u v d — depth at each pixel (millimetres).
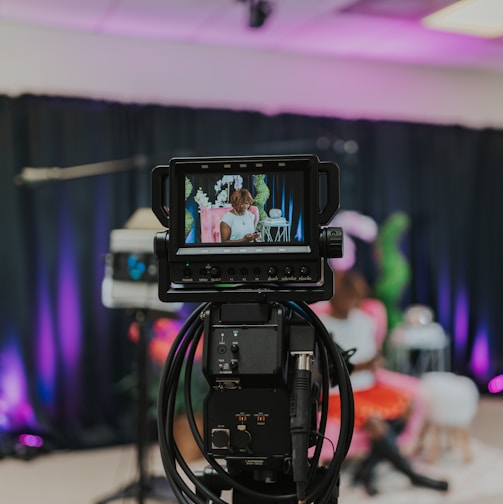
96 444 3854
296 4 3398
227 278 1093
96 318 3926
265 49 4355
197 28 3863
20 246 3771
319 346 1124
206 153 4188
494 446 3719
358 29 3867
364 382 3395
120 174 3975
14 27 3770
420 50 4371
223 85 4285
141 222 2824
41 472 3438
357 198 4605
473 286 4996
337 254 1082
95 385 3926
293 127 4430
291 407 1008
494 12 3496
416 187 4793
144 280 2730
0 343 3760
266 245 1084
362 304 3756
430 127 4812
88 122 3906
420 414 3451
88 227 3914
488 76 5016
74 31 3902
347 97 4629
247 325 1069
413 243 4805
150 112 4047
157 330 3891
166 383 1128
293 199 1085
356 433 3152
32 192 3807
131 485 3002
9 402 3771
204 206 1102
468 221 4961
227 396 1057
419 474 3131
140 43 4062
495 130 4996
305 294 1088
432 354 4789
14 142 3766
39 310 3826
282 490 1095
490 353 5004
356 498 2949
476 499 2930
